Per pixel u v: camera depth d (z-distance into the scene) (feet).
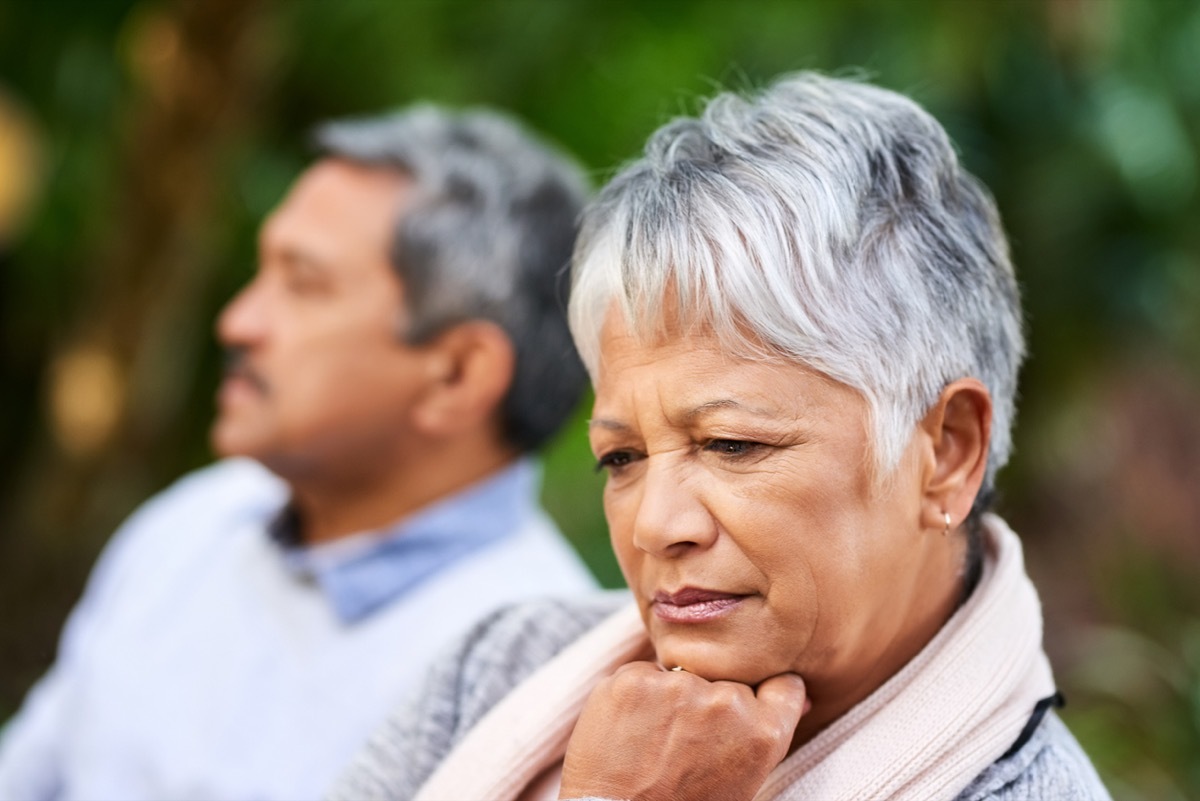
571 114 16.53
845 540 4.94
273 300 9.34
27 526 15.26
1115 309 19.54
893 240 5.04
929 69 15.48
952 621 5.31
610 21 15.70
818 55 15.76
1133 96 17.92
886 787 4.92
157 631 9.78
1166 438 21.52
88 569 15.25
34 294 17.24
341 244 9.20
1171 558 19.52
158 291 14.56
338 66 16.34
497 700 6.19
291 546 9.55
